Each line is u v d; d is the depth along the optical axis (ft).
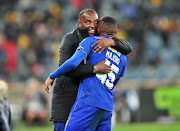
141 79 138.10
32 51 161.68
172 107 124.26
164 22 207.72
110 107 41.57
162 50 188.55
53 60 161.79
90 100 40.09
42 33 172.55
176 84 131.95
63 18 190.49
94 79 40.63
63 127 42.63
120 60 42.78
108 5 201.16
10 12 191.11
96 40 41.01
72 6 193.16
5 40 169.78
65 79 42.34
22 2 194.49
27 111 115.75
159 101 123.95
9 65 155.74
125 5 209.36
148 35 192.85
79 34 42.88
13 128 111.24
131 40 184.75
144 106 123.34
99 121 41.50
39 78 135.44
